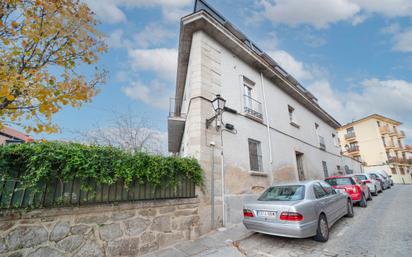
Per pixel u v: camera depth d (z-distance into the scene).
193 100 6.29
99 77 4.14
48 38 3.58
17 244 2.63
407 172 32.31
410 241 3.70
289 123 10.50
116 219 3.53
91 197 3.32
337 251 3.54
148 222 3.91
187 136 6.91
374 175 13.71
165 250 3.89
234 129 6.84
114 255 3.36
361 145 32.47
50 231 2.89
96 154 3.45
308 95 14.46
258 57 8.74
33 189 2.83
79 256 3.04
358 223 5.32
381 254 3.29
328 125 16.58
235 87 7.64
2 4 3.12
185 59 8.81
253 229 4.24
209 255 3.62
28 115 3.34
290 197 4.26
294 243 4.04
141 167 3.97
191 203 4.78
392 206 7.24
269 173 7.76
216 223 5.27
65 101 3.57
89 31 4.04
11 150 2.77
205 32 7.31
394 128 34.38
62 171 3.03
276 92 10.32
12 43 3.22
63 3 3.62
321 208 4.27
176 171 4.68
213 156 5.80
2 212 2.58
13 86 2.91
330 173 13.79
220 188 5.67
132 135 10.10
